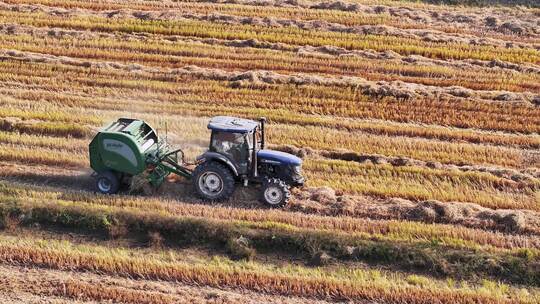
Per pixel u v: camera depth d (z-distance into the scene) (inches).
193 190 1015.6
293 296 831.7
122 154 986.1
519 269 865.5
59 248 893.8
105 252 890.7
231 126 970.1
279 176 986.1
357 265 882.8
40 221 946.1
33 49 1469.0
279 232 920.3
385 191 1029.8
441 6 1754.4
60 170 1067.9
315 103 1294.3
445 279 863.1
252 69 1422.2
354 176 1073.5
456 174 1069.8
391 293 830.5
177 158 1057.5
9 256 879.7
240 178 985.5
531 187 1046.4
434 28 1614.2
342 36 1549.0
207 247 912.9
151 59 1444.4
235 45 1509.6
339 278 853.2
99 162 1000.2
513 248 910.4
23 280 844.0
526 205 1004.6
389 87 1328.7
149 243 914.7
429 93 1318.9
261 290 839.7
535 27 1620.3
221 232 917.8
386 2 1775.3
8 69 1381.6
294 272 863.7
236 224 936.9
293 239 907.4
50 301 811.4
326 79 1355.8
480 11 1728.6
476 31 1606.8
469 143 1192.2
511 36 1585.9
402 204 991.0
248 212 961.5
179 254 898.7
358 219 958.4
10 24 1560.0
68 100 1280.8
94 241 920.3
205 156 975.0
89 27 1571.1
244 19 1609.3
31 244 901.8
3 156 1094.4
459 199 1018.1
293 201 994.7
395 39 1536.7
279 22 1601.9
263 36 1537.9
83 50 1465.3
